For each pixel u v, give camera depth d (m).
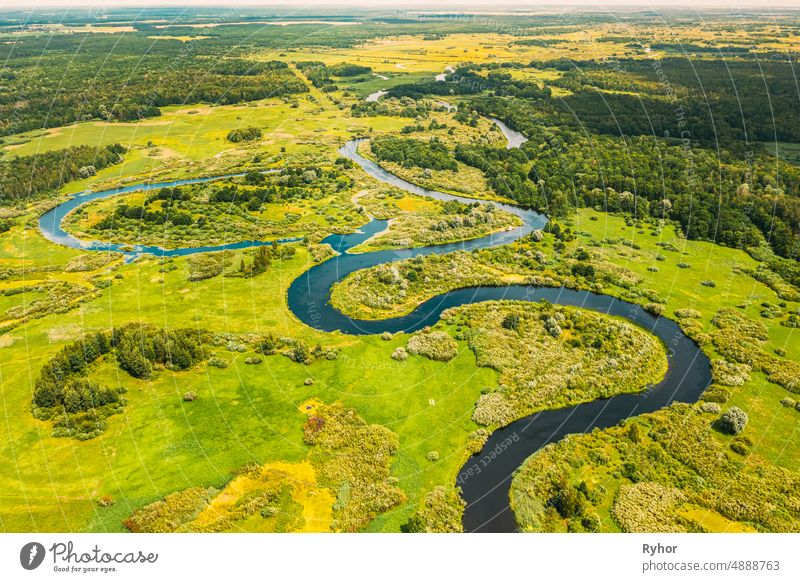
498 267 108.38
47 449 64.19
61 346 83.62
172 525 54.22
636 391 75.19
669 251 115.56
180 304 95.44
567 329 88.50
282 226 127.81
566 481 59.50
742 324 88.69
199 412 70.38
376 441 65.88
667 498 57.69
